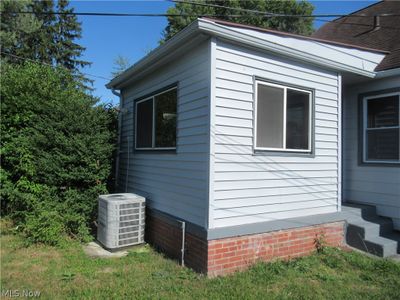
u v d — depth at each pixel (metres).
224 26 4.75
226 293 4.16
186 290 4.27
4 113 7.46
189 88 5.46
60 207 6.61
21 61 23.50
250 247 5.15
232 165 5.00
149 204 6.80
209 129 4.80
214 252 4.79
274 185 5.50
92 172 7.07
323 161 6.23
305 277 4.81
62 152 6.90
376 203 7.09
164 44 5.46
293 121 5.84
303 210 5.88
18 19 22.55
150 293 4.17
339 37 10.16
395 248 5.91
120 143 8.70
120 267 5.16
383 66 7.20
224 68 4.95
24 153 7.18
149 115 7.20
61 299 3.99
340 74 6.52
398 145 6.79
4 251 5.75
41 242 6.16
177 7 24.42
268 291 4.27
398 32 8.27
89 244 6.50
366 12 10.47
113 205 6.05
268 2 23.14
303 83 5.93
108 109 8.58
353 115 7.62
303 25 24.08
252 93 5.23
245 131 5.14
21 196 6.85
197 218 5.09
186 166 5.46
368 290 4.39
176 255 5.55
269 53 5.46
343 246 6.31
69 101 7.11
